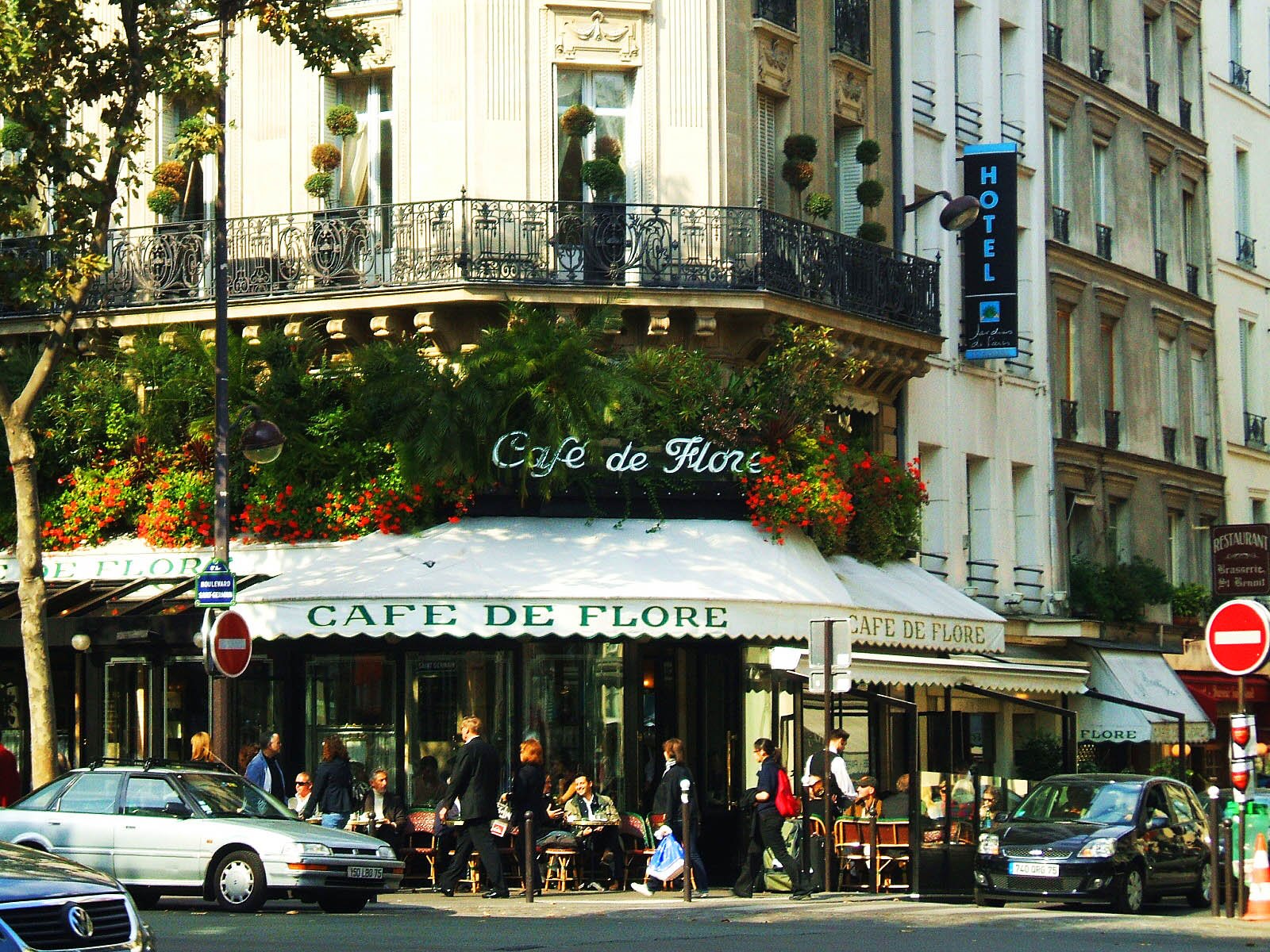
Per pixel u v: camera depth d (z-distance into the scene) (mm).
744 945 16625
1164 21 44312
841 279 28750
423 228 26547
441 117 27469
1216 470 45656
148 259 27594
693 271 26906
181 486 27188
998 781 29078
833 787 24703
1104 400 40250
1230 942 17828
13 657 29500
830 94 30891
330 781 23094
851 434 30375
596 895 23906
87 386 27812
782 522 26828
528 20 27594
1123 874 23375
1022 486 36969
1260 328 48625
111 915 11570
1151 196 43406
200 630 24875
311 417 26844
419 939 16734
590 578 24984
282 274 27016
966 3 35844
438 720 26594
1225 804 28188
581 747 26500
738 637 26172
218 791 21000
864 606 26109
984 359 34125
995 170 34000
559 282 26391
